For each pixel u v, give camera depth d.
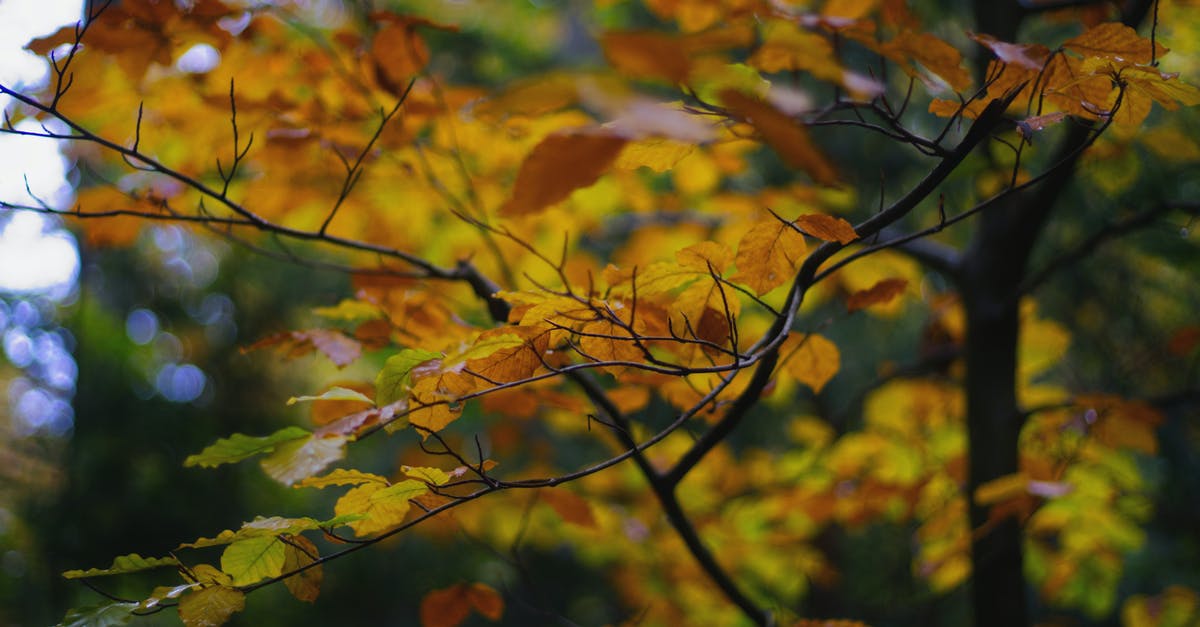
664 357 1.78
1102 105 1.28
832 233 1.28
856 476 3.30
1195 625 3.32
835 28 1.44
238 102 1.90
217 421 5.09
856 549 5.11
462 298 2.83
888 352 5.97
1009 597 2.54
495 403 1.80
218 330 5.34
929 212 4.09
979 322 2.65
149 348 5.21
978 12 2.56
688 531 1.93
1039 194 2.50
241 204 2.21
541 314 1.26
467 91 2.05
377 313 1.88
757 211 2.42
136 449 4.73
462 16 4.57
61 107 1.92
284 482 1.31
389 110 2.07
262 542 1.32
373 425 1.53
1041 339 3.07
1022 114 2.06
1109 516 3.05
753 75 1.13
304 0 2.22
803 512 3.18
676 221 2.74
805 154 0.63
